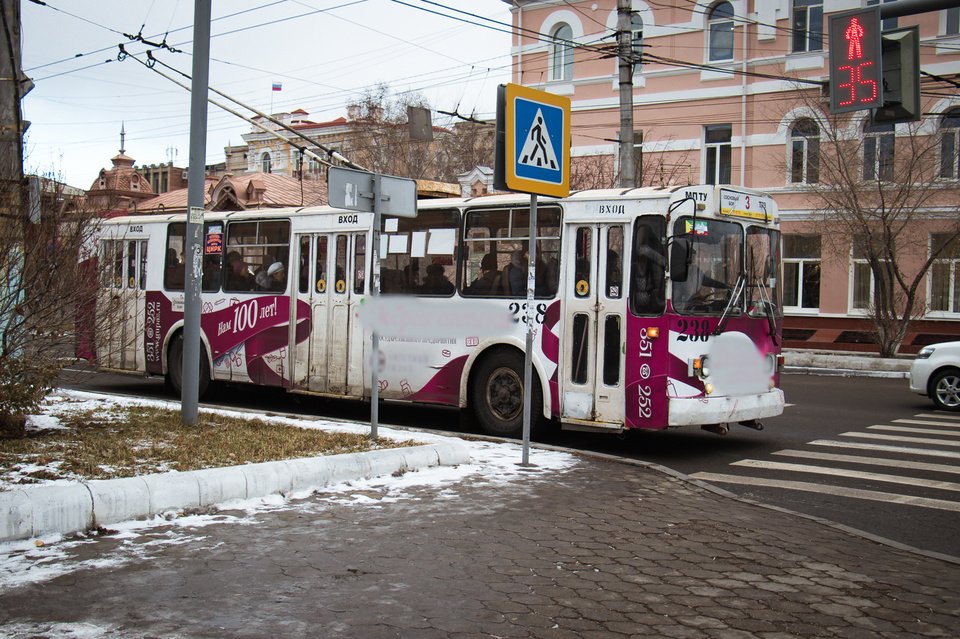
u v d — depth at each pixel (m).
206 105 10.49
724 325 10.66
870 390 19.16
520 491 7.95
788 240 28.34
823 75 27.45
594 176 30.78
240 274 14.64
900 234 25.16
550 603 5.10
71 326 9.59
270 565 5.63
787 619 4.95
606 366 10.65
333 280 13.40
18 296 8.93
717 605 5.15
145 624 4.60
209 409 12.39
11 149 9.10
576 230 10.98
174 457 8.26
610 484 8.40
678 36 29.98
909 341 26.17
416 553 5.98
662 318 10.20
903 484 9.13
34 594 4.99
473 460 9.27
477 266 11.94
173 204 37.94
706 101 29.50
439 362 12.19
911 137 23.94
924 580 5.74
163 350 15.53
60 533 6.09
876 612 5.10
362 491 7.71
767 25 28.14
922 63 25.66
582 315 10.86
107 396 12.98
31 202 9.17
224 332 14.74
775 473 9.69
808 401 16.97
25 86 9.59
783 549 6.39
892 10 10.40
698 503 7.83
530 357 9.13
